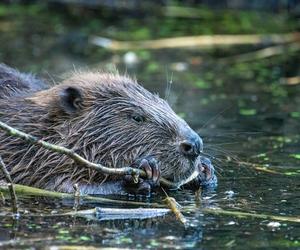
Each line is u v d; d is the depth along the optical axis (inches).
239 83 716.0
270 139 544.7
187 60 793.6
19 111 459.8
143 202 414.6
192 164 431.8
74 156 398.0
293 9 976.9
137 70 749.3
